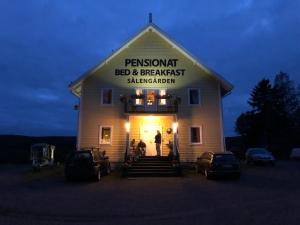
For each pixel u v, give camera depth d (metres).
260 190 16.86
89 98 28.97
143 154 27.92
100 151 26.42
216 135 28.77
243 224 9.87
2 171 31.20
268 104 67.25
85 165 21.45
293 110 78.50
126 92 29.22
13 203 13.86
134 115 28.23
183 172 25.98
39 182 21.56
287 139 63.41
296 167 32.09
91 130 28.53
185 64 29.77
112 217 11.23
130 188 18.31
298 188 17.44
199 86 29.45
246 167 31.95
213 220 10.48
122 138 28.53
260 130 66.38
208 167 22.34
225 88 30.08
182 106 29.08
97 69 29.02
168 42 29.80
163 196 15.48
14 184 20.70
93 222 10.52
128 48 29.83
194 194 15.94
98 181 21.83
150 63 29.64
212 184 19.62
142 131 29.16
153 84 29.41
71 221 10.69
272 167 32.22
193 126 28.81
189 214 11.52
